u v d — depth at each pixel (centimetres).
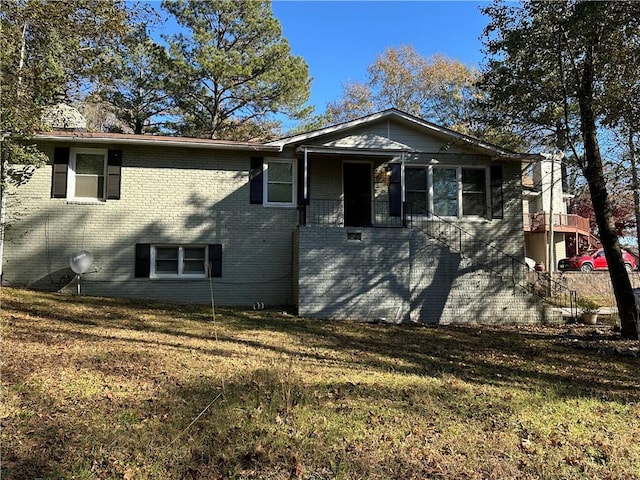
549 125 1105
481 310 1212
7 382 504
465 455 401
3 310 875
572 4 940
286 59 2341
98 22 828
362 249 1166
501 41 1047
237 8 2302
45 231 1189
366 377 623
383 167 1338
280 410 476
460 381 633
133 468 350
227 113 2464
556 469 383
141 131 2430
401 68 3516
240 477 348
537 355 848
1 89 718
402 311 1167
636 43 912
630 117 917
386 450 400
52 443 377
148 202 1238
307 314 1124
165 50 2192
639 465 399
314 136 1291
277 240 1283
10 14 728
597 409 542
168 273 1252
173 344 741
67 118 1224
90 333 770
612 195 1337
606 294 1998
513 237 1362
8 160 875
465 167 1375
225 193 1271
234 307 1208
